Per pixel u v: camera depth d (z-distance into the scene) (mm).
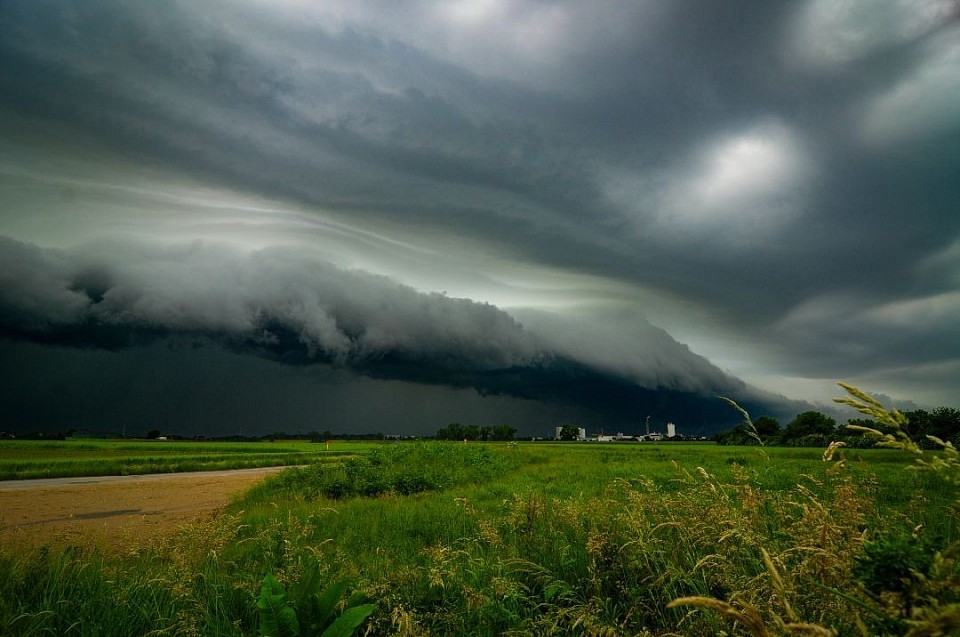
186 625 3746
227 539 5633
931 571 1313
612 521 4344
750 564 2986
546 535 4742
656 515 3904
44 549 5199
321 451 69188
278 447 90562
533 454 42094
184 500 18031
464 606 3961
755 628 1328
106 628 3803
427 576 4496
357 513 11914
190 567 4793
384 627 3791
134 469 32500
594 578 3607
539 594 4055
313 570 3225
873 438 1326
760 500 3297
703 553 3418
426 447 34031
